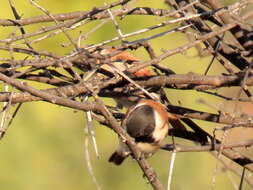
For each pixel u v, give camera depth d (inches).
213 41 306.2
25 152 575.8
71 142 589.6
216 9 281.6
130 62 313.6
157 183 261.6
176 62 550.3
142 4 494.3
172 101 547.8
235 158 299.3
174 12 266.5
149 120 306.0
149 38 267.4
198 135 316.8
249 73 275.9
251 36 303.4
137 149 257.1
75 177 586.6
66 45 270.2
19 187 567.8
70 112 591.8
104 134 605.3
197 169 560.7
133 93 297.3
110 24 551.5
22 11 543.8
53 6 555.8
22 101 262.4
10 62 272.2
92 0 553.3
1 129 248.5
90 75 273.7
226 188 549.3
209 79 277.1
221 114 289.6
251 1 271.6
